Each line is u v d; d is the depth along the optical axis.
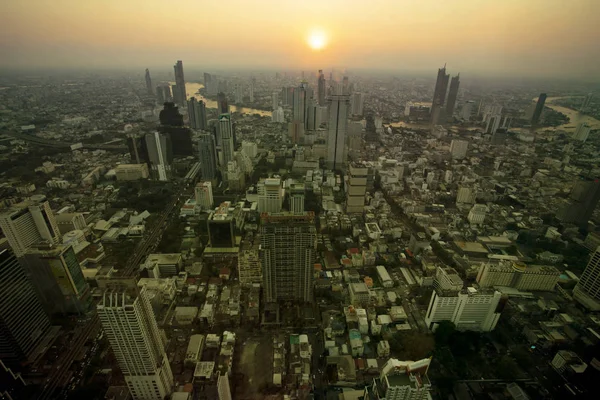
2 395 179.62
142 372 181.62
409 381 158.25
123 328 164.88
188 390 199.50
